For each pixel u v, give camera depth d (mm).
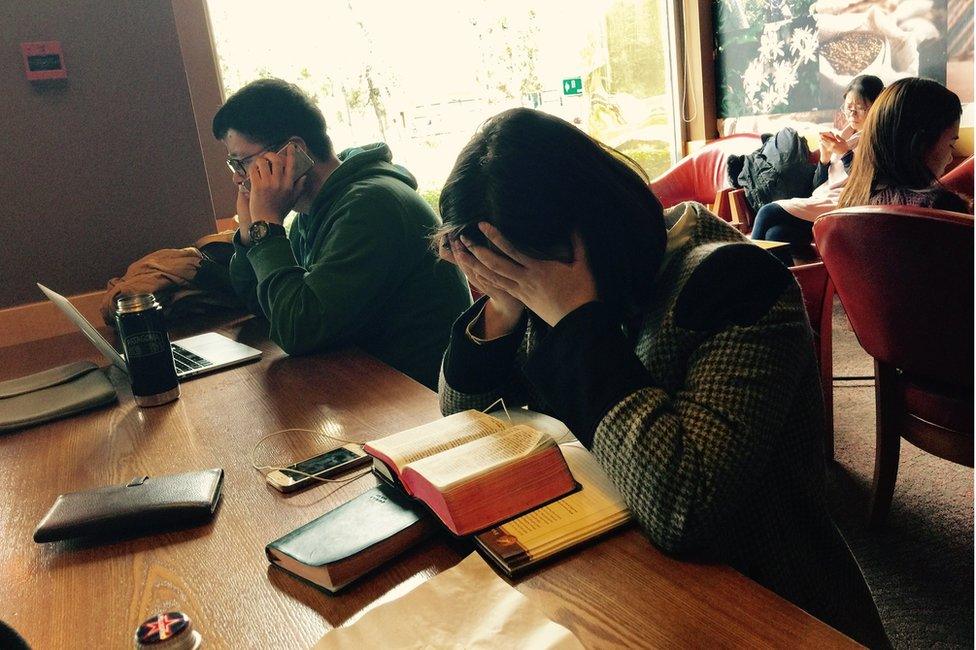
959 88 3746
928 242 1466
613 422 748
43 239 2250
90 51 2236
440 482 734
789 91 4695
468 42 4512
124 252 2363
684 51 5301
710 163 4914
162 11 2316
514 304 950
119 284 2039
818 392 866
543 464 779
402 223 1609
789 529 853
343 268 1534
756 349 765
